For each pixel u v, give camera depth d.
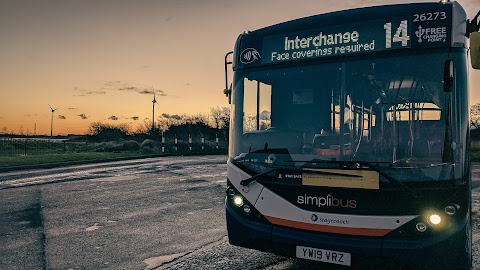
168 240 5.56
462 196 3.14
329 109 3.80
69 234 5.88
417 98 3.39
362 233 3.30
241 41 4.45
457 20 3.40
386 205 3.23
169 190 10.05
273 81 4.17
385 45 3.62
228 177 4.15
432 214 3.11
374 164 3.33
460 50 3.37
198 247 5.22
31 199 8.82
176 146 25.39
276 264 4.55
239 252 4.99
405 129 3.38
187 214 7.25
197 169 15.12
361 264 3.27
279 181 3.74
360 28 3.74
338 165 3.46
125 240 5.56
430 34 3.45
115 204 8.21
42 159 18.36
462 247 3.08
